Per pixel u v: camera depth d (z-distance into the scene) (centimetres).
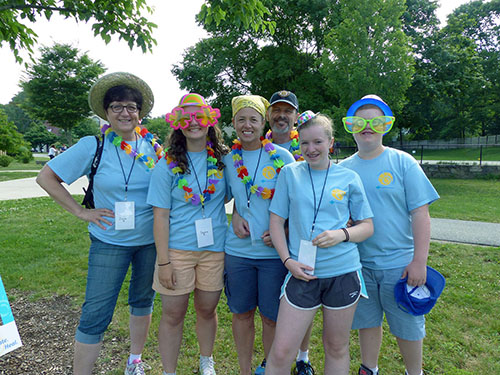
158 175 202
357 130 194
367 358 215
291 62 1720
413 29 2192
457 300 339
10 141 2600
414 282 185
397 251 196
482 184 1262
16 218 720
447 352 261
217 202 218
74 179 207
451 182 1341
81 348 199
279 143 270
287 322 178
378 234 195
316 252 177
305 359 245
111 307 207
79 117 2862
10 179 1573
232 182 215
